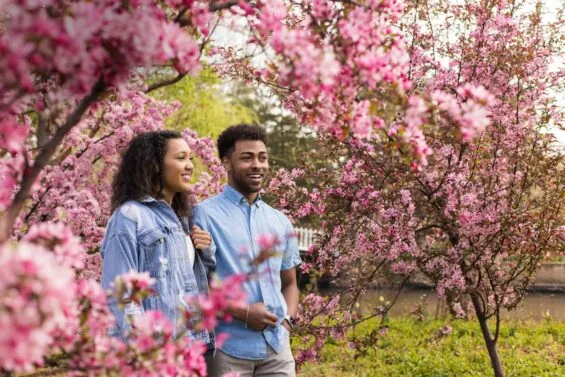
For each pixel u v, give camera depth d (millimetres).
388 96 1653
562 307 12227
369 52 1610
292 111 3816
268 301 2951
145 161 2740
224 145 3205
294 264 3305
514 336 8289
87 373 1426
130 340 1518
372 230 4352
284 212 4816
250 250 3012
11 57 1191
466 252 4223
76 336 1441
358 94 1671
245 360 2877
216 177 6148
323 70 1482
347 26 1594
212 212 3068
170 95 13688
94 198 5355
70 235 1342
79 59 1297
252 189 3143
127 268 2482
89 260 5355
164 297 2516
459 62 4266
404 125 1721
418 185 4395
